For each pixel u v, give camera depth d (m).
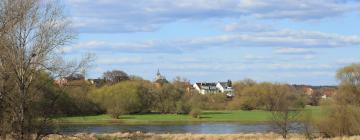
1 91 27.33
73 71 29.67
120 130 79.12
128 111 123.06
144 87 129.12
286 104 57.44
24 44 27.95
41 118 28.42
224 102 150.75
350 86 67.94
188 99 133.75
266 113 127.94
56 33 36.78
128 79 148.88
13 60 27.47
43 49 28.55
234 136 58.59
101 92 115.50
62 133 31.06
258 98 137.62
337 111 60.03
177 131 79.19
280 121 55.88
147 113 128.38
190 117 117.56
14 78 27.58
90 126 91.19
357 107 62.81
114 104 115.00
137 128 87.38
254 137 56.91
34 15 28.31
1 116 27.66
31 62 28.11
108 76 154.25
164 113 129.25
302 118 58.53
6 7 27.52
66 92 30.27
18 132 27.77
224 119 111.50
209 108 145.12
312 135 57.41
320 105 63.47
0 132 27.67
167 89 130.75
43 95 28.52
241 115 121.94
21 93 27.66
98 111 114.62
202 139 55.75
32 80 28.09
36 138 28.41
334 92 70.50
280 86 88.00
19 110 27.70
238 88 162.25
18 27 27.73
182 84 163.25
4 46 27.17
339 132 59.47
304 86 157.12
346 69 69.88
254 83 163.75
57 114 29.58
